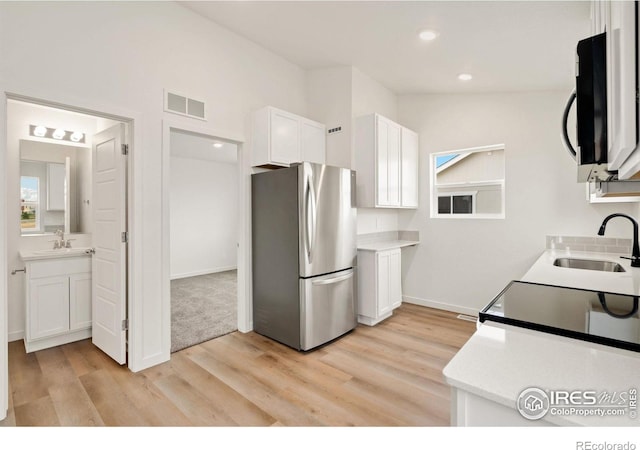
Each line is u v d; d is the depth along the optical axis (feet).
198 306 14.06
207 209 22.61
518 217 11.71
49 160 11.04
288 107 12.28
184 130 9.16
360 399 6.99
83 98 7.26
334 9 8.26
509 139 11.89
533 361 2.64
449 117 13.32
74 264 10.14
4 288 6.32
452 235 13.28
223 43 10.13
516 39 8.00
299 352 9.36
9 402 6.84
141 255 8.29
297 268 9.42
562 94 10.91
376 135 11.51
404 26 8.43
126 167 8.38
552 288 4.88
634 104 1.88
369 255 11.41
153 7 8.52
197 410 6.57
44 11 6.74
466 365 2.59
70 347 9.77
